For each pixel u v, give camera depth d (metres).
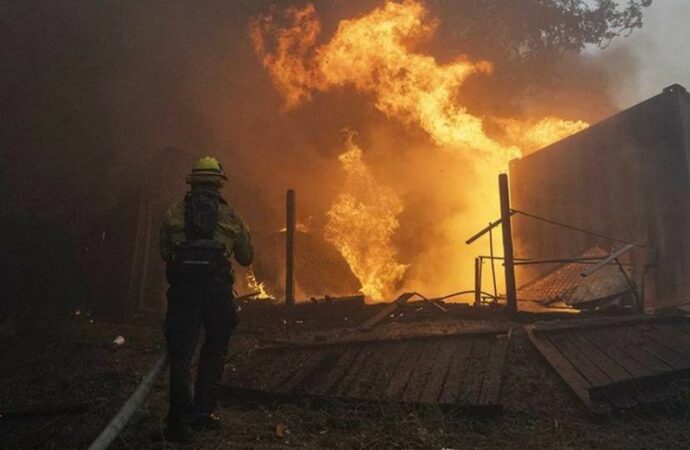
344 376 4.87
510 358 5.01
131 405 3.27
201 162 4.09
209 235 3.79
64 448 3.59
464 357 4.96
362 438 3.64
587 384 4.24
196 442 3.55
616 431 3.84
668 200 8.08
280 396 4.53
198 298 3.70
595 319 5.83
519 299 8.63
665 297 7.93
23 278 9.98
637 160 8.69
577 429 3.85
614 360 4.76
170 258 3.80
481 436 3.72
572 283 8.42
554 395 4.35
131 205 9.73
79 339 7.02
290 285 7.98
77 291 9.95
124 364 5.90
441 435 3.68
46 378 5.50
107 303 9.27
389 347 5.38
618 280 7.70
